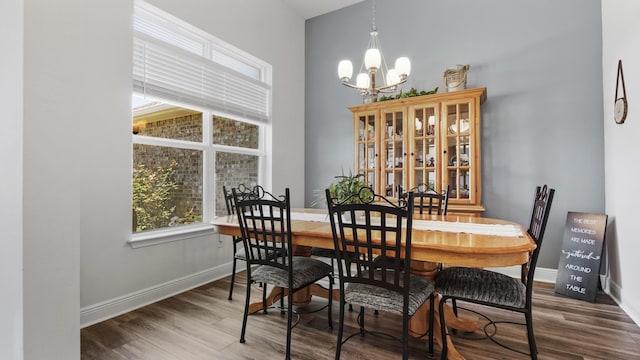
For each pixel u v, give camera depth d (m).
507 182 3.12
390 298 1.49
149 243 2.45
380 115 3.47
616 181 2.48
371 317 2.20
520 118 3.08
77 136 1.03
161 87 2.58
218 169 3.21
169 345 1.82
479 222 2.10
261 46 3.60
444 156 3.11
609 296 2.58
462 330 1.96
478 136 3.00
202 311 2.29
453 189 3.12
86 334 1.94
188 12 2.74
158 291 2.51
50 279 0.96
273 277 1.83
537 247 1.50
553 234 2.94
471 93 3.00
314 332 1.98
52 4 0.97
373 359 1.68
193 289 2.75
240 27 3.31
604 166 2.75
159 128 2.69
